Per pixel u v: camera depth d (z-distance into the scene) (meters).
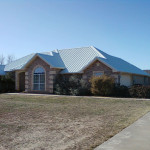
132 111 13.13
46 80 25.61
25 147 6.56
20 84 29.59
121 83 23.92
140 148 6.23
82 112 12.88
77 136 7.68
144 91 20.59
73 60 27.45
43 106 15.53
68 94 23.47
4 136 7.79
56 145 6.69
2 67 33.06
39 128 8.94
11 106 15.36
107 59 25.39
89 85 23.50
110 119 10.66
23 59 33.00
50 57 27.33
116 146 6.42
